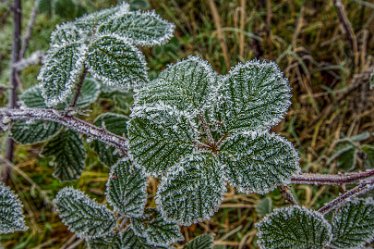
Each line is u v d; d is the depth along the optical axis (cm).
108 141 29
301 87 56
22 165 54
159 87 24
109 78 27
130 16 29
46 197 51
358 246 29
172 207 22
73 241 50
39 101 37
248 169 22
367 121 54
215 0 63
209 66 25
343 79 56
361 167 44
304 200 50
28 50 61
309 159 52
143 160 22
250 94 23
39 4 51
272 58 56
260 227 28
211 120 23
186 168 22
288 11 62
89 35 30
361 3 57
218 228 50
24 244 50
